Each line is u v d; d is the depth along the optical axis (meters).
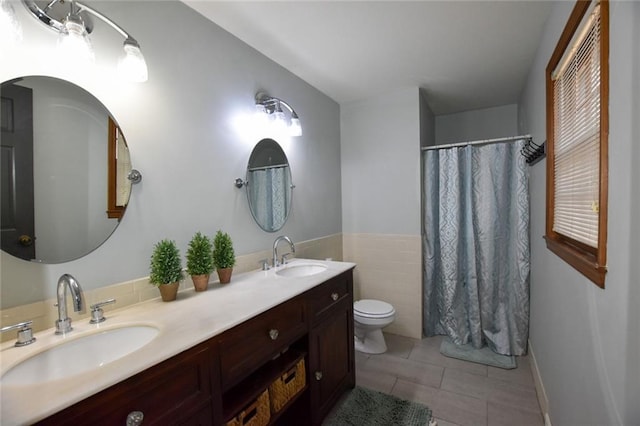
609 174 0.89
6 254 0.97
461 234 2.73
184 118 1.53
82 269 1.15
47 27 1.06
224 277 1.58
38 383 0.71
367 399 1.91
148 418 0.82
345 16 1.67
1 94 0.96
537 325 2.12
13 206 0.99
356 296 3.09
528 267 2.42
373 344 2.57
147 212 1.37
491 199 2.58
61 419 0.65
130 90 1.30
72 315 1.11
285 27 1.76
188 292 1.44
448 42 1.96
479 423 1.71
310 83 2.58
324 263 2.09
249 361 1.16
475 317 2.62
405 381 2.12
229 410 1.13
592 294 1.03
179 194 1.50
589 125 1.14
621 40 0.81
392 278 2.93
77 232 1.14
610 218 0.88
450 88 2.77
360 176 3.05
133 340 1.08
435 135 3.65
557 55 1.44
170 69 1.46
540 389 1.90
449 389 2.02
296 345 1.59
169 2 1.46
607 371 0.90
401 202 2.86
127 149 1.29
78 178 1.14
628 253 0.77
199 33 1.61
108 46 1.23
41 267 1.04
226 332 1.06
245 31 1.79
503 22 1.74
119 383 0.75
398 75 2.46
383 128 2.91
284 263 2.11
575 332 1.22
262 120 2.01
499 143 2.57
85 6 1.08
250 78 1.95
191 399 0.93
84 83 1.16
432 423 1.70
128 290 1.28
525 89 2.60
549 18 1.67
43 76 1.05
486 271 2.60
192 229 1.57
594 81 1.08
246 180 1.90
